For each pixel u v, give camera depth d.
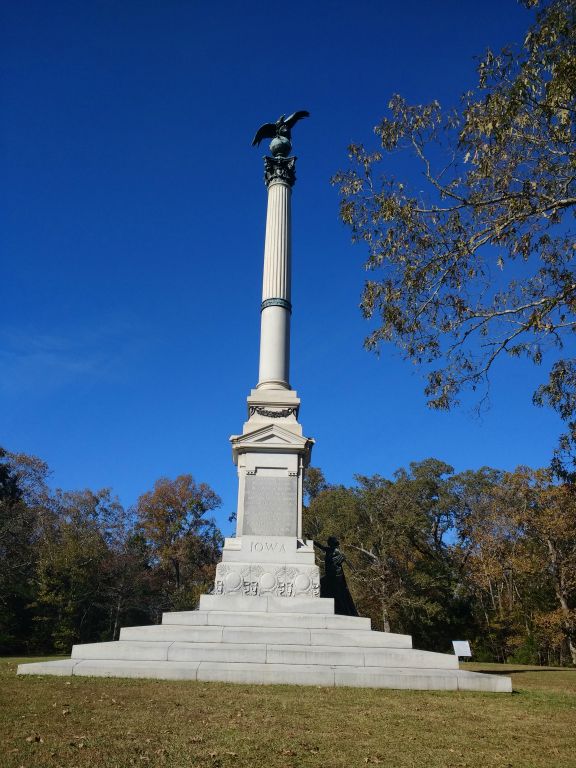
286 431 23.91
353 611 22.72
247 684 14.70
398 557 50.97
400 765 8.48
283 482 23.33
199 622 19.34
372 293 17.50
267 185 29.91
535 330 15.73
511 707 13.19
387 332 17.52
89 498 63.03
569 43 14.30
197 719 10.73
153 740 9.25
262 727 10.31
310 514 59.19
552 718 12.14
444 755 9.06
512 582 52.81
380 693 14.24
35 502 53.88
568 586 42.44
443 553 57.44
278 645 17.81
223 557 22.05
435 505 59.34
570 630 42.50
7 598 49.78
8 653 48.78
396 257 17.23
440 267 16.80
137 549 65.69
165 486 70.81
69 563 51.81
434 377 18.16
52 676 14.93
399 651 17.31
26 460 54.25
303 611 20.64
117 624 57.88
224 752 8.70
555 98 14.03
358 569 50.88
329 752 8.99
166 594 65.94
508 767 8.52
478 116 15.80
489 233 16.27
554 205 15.30
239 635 18.36
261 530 22.62
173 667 15.50
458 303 17.11
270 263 27.81
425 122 16.84
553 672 26.84
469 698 14.16
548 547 44.66
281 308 26.98
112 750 8.63
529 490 43.53
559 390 18.62
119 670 15.35
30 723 9.95
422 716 11.82
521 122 15.26
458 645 35.06
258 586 21.31
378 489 53.16
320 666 16.47
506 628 50.03
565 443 23.03
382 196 17.39
